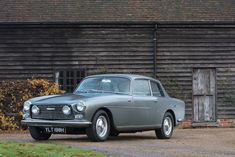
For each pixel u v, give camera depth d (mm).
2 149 16094
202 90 34188
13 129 27766
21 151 15898
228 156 16969
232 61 34188
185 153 17438
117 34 33594
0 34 33312
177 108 24078
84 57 33406
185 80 33906
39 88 28391
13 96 27938
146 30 33688
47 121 19609
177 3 35688
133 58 33594
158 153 17141
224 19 33938
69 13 33781
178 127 33500
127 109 21016
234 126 34094
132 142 20859
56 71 33312
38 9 34281
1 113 27812
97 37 33500
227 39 34156
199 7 35375
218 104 34125
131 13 34031
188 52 33938
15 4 34844
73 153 15922
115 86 21438
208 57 34062
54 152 15945
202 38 34000
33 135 20609
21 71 33312
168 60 33781
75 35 33406
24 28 33312
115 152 16953
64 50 33406
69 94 21047
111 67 33469
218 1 36406
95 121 19672
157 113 22578
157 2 35656
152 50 33688
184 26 33781
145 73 33594
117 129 20656
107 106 20125
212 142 21922
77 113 19328
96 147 18172
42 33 33375
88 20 33000
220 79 34125
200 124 33781
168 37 33812
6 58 33312
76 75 33438
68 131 19703
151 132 27078
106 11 34188
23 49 33375
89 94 20844
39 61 33312
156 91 23109
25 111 20312
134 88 21734
